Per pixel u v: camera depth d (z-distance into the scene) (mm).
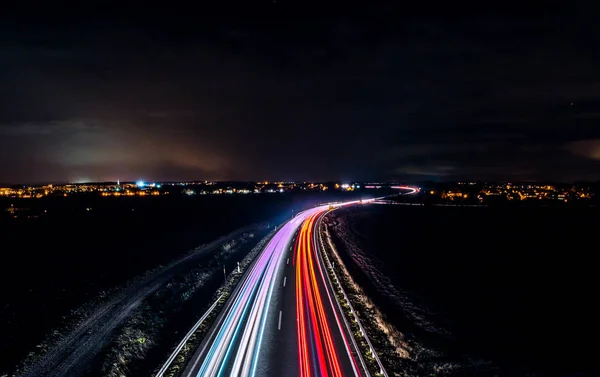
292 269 46688
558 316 35938
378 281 47219
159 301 38125
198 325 29016
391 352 24828
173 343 28234
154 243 69250
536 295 42250
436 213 115250
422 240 76375
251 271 46500
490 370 23500
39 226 79688
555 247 65875
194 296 39500
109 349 27125
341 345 25172
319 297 35375
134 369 25141
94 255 57750
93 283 44062
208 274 47344
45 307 35875
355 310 31859
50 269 49062
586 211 109938
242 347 25172
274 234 77438
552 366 24984
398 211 122500
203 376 21734
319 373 21578
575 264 54875
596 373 23750
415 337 28719
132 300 38250
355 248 68188
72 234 73312
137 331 30172
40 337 29609
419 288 44844
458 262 57844
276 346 25141
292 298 35125
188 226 90125
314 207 142250
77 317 33719
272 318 30156
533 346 29031
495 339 30469
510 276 49906
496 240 73750
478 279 48719
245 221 102062
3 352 27125
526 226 87438
